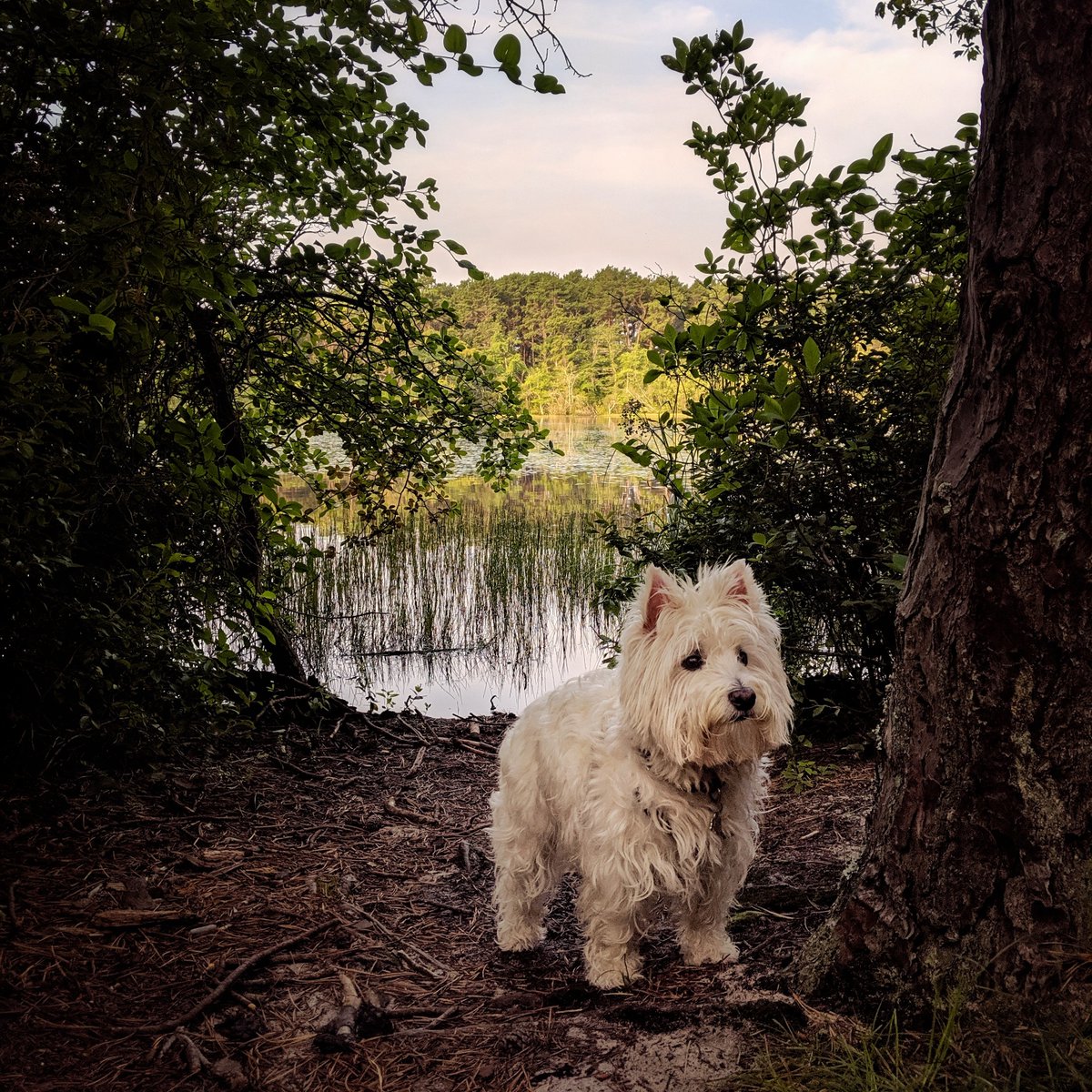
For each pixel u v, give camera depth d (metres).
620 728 1.10
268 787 1.69
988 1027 0.81
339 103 1.34
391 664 3.05
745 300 1.44
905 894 0.88
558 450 2.28
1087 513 0.79
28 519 1.27
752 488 1.67
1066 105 0.76
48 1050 0.94
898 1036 0.84
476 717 2.32
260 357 2.15
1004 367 0.80
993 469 0.81
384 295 2.01
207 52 1.10
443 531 4.63
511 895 1.22
